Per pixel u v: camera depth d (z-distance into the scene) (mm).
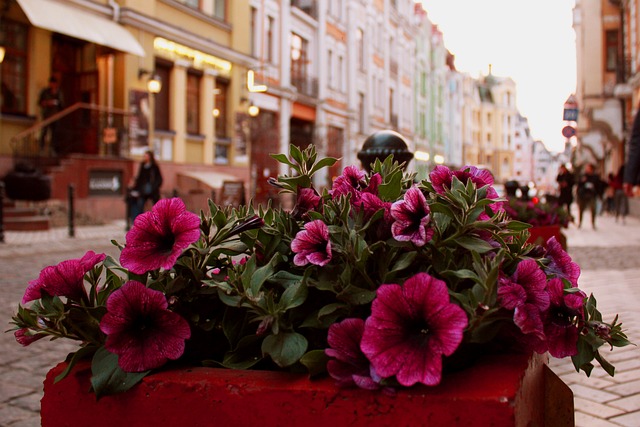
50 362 4398
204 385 1201
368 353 1092
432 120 63844
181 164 22297
